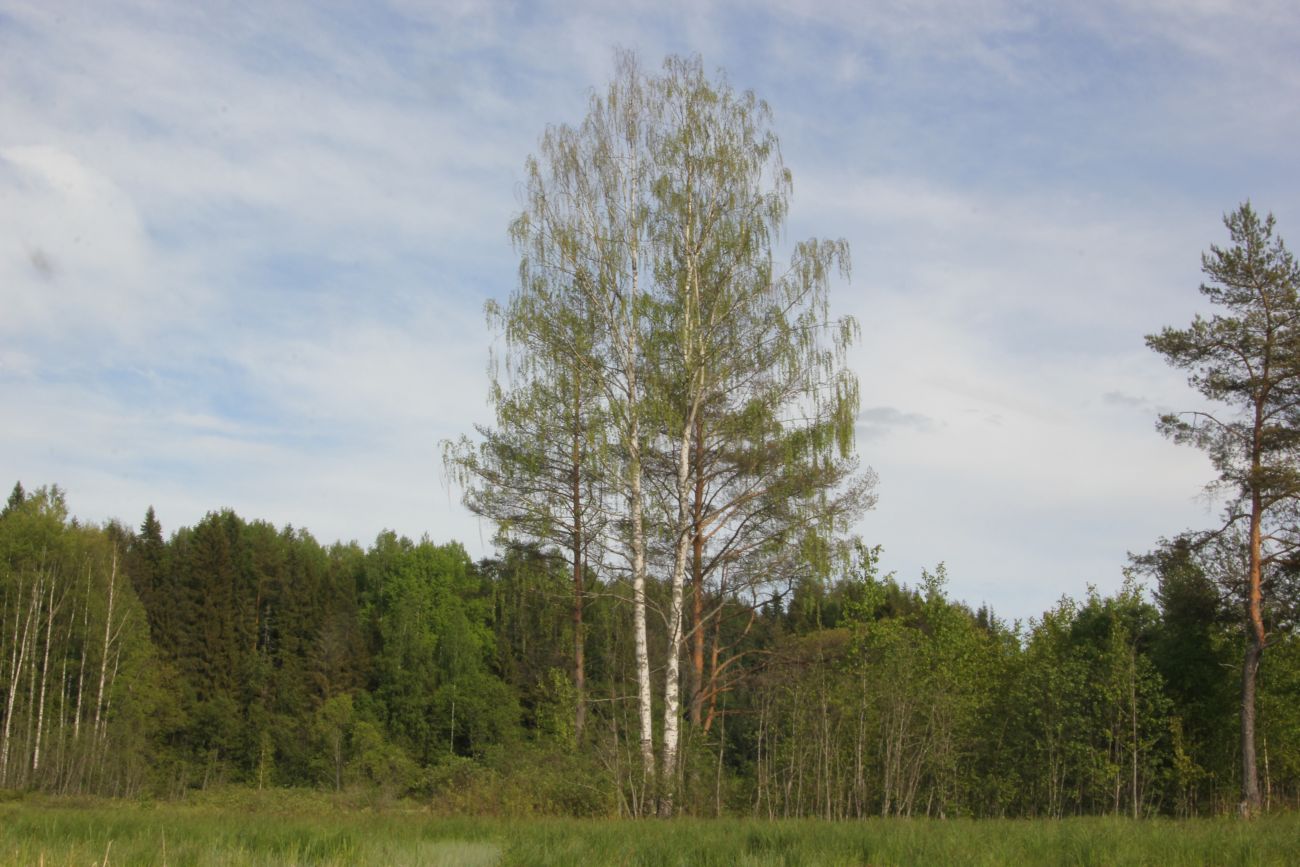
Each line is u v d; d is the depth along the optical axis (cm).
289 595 6469
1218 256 2612
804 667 2430
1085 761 2647
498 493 2425
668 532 2239
